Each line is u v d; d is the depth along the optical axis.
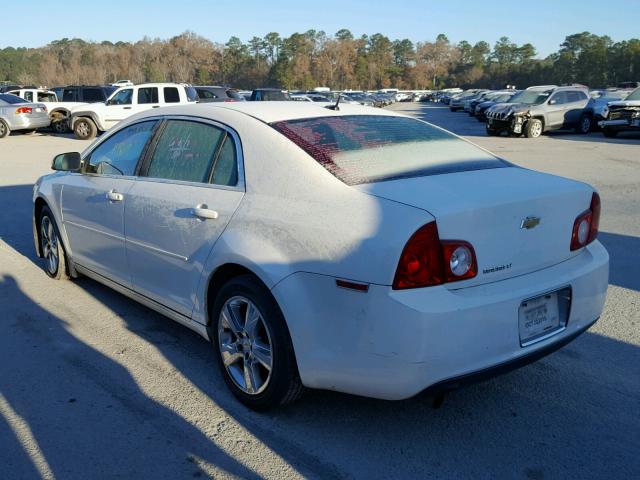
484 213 2.80
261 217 3.20
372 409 3.43
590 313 3.30
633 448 3.06
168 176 3.99
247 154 3.46
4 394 3.60
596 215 3.40
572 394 3.58
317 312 2.91
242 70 137.62
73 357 4.09
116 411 3.42
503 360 2.86
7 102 23.12
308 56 143.50
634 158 15.00
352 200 2.94
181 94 22.00
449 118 37.59
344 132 3.56
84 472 2.88
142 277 4.18
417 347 2.66
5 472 2.88
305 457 2.99
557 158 15.12
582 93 22.95
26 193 10.70
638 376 3.79
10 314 4.86
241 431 3.22
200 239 3.53
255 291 3.18
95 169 4.75
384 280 2.69
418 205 2.78
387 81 152.25
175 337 4.42
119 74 129.00
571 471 2.88
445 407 3.45
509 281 2.92
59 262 5.45
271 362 3.18
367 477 2.84
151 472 2.89
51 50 136.25
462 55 164.50
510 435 3.17
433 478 2.83
